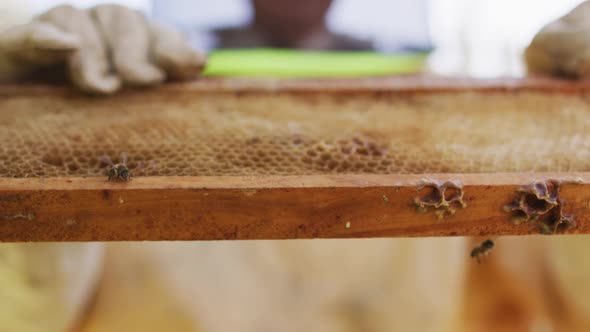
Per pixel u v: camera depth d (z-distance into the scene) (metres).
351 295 0.73
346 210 0.40
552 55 0.56
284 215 0.40
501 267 0.84
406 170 0.44
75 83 0.52
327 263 0.71
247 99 0.53
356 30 0.99
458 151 0.46
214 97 0.53
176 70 0.54
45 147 0.45
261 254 0.68
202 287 0.64
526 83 0.54
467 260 0.87
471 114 0.52
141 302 0.62
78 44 0.50
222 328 0.64
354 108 0.52
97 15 0.53
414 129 0.49
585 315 0.67
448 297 0.75
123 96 0.53
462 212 0.40
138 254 0.63
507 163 0.45
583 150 0.46
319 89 0.54
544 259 0.73
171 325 0.62
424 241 0.73
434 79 0.57
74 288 0.57
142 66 0.52
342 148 0.46
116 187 0.39
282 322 0.69
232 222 0.40
